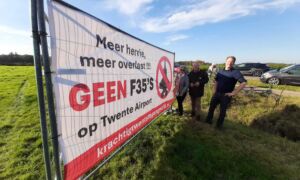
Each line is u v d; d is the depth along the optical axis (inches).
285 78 414.0
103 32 81.9
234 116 238.2
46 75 54.5
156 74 163.5
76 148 67.9
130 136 115.5
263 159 132.2
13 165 111.0
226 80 167.6
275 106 243.9
